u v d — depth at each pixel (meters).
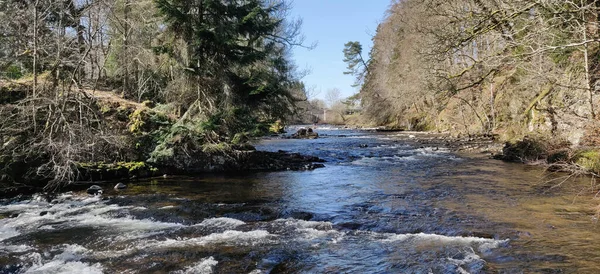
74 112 13.41
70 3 13.81
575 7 9.18
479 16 10.09
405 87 45.09
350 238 7.39
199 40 16.22
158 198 10.92
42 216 9.02
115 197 11.04
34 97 11.80
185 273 5.76
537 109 19.50
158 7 15.45
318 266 6.02
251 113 18.81
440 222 8.20
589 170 13.01
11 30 13.65
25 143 11.86
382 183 13.22
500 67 12.16
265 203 10.28
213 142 16.94
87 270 5.90
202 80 17.06
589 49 15.44
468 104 36.34
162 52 16.50
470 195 10.83
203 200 10.67
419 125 50.78
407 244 6.97
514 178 13.38
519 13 8.94
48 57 13.59
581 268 5.64
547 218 8.28
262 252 6.64
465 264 5.93
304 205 10.02
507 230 7.52
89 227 8.18
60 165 11.91
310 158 20.30
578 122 15.43
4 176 11.30
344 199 10.72
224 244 7.07
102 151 13.93
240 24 17.42
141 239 7.36
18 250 6.77
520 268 5.71
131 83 22.69
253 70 19.25
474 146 25.75
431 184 12.72
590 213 8.60
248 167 17.12
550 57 14.74
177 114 18.08
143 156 15.09
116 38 20.86
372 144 29.80
